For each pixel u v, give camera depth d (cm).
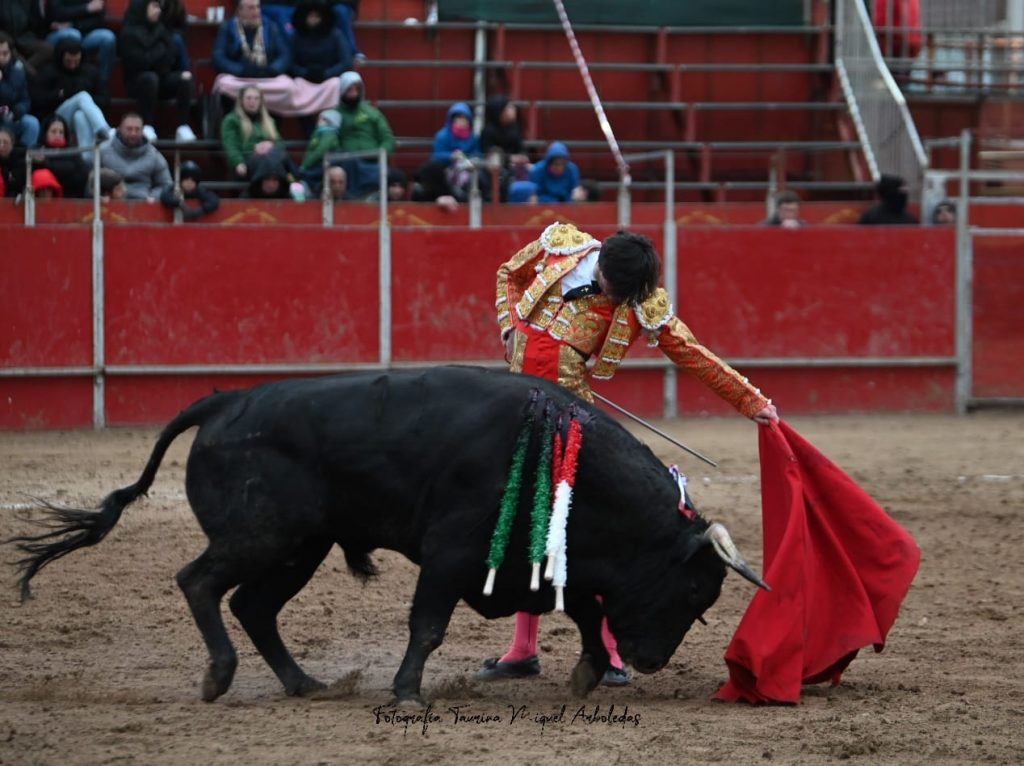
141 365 3272
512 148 3666
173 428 1317
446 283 3381
